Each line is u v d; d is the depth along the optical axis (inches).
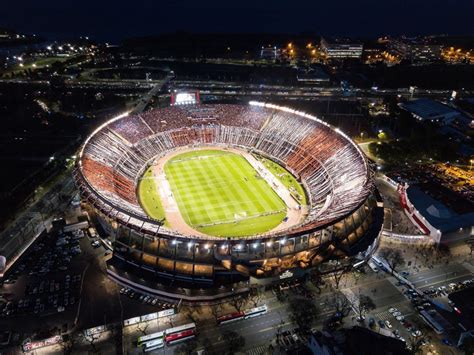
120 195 5251.0
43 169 6648.6
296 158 6456.7
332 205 4805.6
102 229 4714.6
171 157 6860.2
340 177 5516.7
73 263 4355.3
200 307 3789.4
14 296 3917.3
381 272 4190.5
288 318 3651.6
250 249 4062.5
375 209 5002.5
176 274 3946.9
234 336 3432.6
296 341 3395.7
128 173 6043.3
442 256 4451.3
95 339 3454.7
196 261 3951.8
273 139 7012.8
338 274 4133.9
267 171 6328.7
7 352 3368.6
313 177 5935.0
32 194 5880.9
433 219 4832.7
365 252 4242.1
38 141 7829.7
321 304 3789.4
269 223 5044.3
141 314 3708.2
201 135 7381.9
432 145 7032.5
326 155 6136.8
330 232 4279.0
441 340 3420.3
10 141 7800.2
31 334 3506.4
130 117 7298.2
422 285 4023.1
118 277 4067.4
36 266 4306.1
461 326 3508.9
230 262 3944.4
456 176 6328.7
